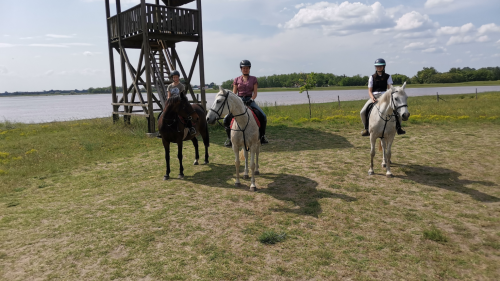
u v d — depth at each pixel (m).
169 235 4.46
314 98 59.91
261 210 5.26
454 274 3.41
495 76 161.25
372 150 6.88
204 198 5.89
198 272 3.55
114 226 4.79
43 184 7.10
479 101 25.38
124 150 10.48
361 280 3.35
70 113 42.16
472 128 12.65
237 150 6.27
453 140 10.41
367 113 7.44
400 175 6.96
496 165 7.39
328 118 17.25
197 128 8.01
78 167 8.56
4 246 4.27
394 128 6.64
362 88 137.12
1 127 17.81
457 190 5.90
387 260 3.71
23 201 6.05
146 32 12.30
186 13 13.26
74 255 3.99
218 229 4.61
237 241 4.25
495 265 3.55
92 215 5.25
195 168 8.15
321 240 4.21
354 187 6.22
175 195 6.11
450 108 20.28
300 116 19.38
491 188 5.92
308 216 4.96
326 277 3.42
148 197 6.04
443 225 4.54
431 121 14.64
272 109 25.66
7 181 7.25
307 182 6.62
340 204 5.39
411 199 5.55
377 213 5.00
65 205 5.77
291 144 10.79
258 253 3.94
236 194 6.05
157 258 3.87
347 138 11.61
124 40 14.15
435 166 7.52
